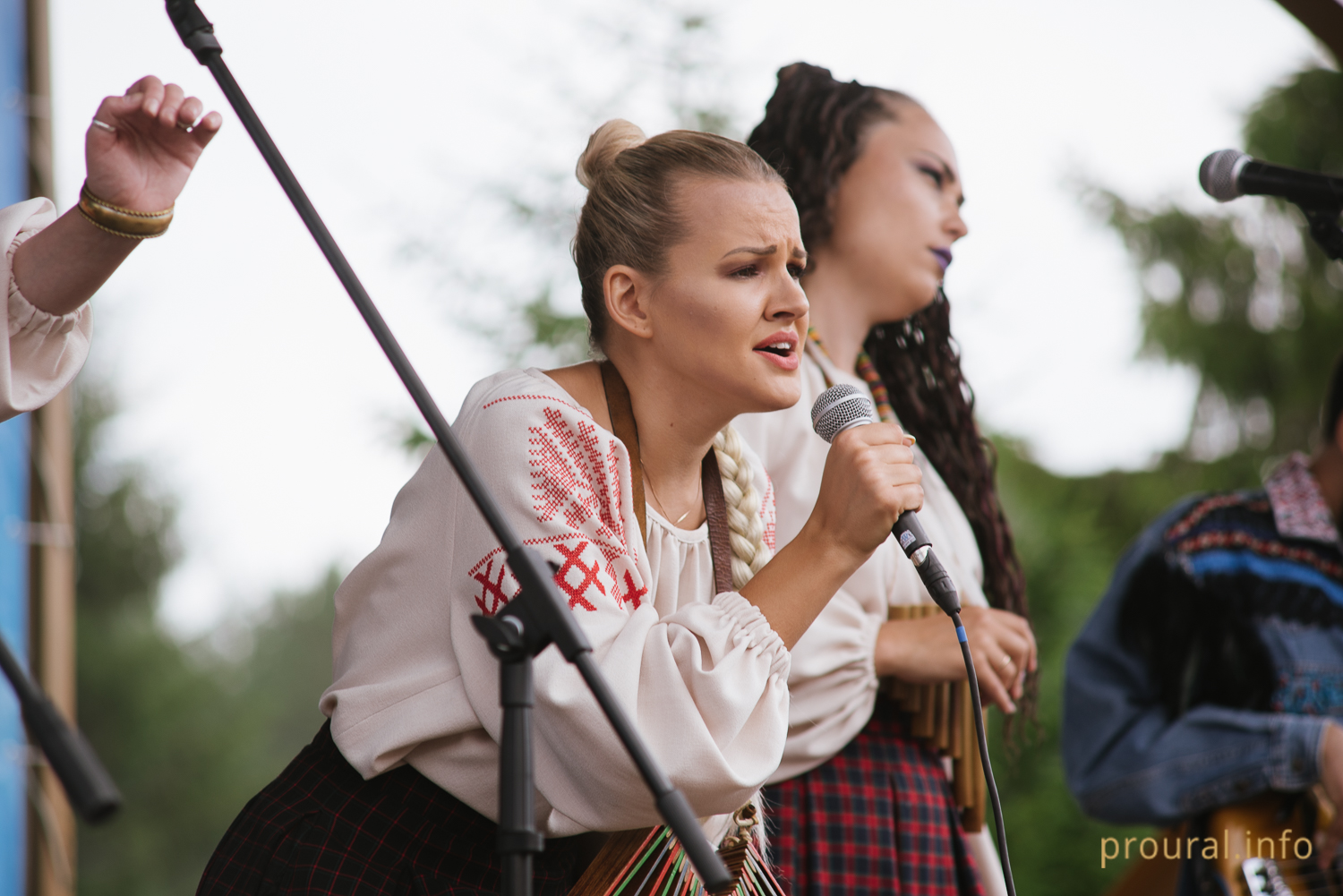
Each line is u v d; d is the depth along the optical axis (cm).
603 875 425
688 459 458
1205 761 734
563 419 421
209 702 4431
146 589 4334
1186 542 777
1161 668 778
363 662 434
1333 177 553
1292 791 728
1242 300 2672
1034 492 2506
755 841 467
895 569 593
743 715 401
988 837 608
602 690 330
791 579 427
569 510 414
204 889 423
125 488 4269
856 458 427
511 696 338
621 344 452
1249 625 754
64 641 884
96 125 403
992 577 701
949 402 704
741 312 427
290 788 432
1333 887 708
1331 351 2588
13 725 833
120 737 4178
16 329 413
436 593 427
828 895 546
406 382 357
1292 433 2623
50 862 850
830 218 655
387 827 417
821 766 563
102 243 409
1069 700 798
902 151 655
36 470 869
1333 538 763
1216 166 573
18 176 890
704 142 446
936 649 562
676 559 452
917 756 584
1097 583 2156
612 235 445
